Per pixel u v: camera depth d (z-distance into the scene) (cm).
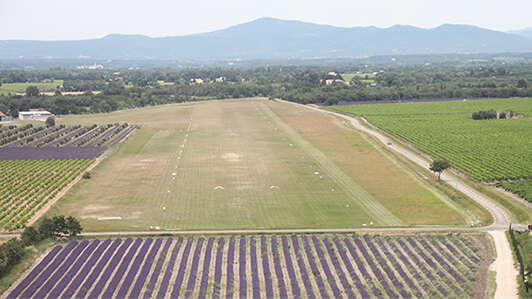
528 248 9919
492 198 13488
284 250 10088
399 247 10294
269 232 10962
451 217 11988
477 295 8394
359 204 12962
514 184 14338
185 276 9088
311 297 8356
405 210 12494
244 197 13525
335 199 13362
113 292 8544
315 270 9281
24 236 10369
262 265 9488
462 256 9788
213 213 12262
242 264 9475
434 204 12938
